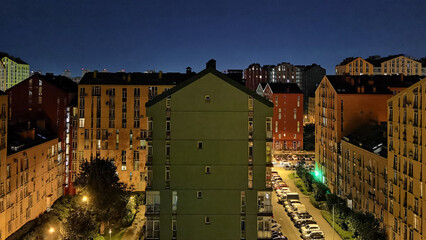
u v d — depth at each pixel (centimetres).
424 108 4856
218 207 4594
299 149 13962
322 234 6072
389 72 18450
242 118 4625
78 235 5234
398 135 5550
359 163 7062
